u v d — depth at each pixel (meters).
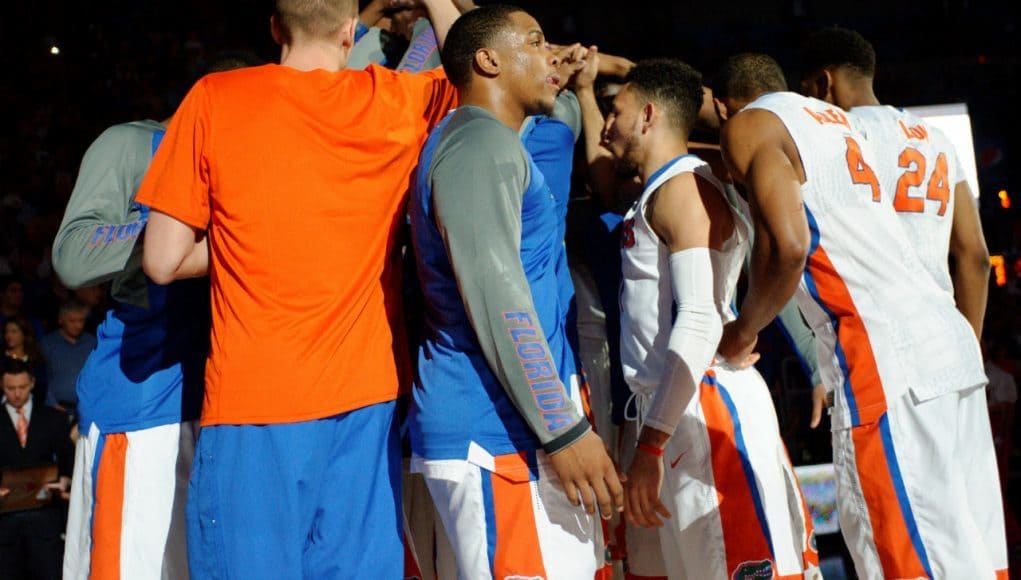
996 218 12.88
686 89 3.21
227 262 2.56
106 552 2.95
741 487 3.03
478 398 2.63
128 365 3.00
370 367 2.64
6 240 10.45
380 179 2.68
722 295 3.03
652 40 14.92
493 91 2.79
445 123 2.68
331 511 2.59
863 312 2.69
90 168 2.94
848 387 2.71
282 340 2.53
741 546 3.01
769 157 2.66
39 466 6.69
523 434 2.63
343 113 2.64
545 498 2.63
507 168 2.53
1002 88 14.00
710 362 2.91
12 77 13.52
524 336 2.46
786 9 14.76
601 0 15.01
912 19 14.59
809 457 6.62
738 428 3.08
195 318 3.07
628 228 3.15
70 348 7.90
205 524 2.52
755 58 3.54
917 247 2.91
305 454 2.54
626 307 3.17
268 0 15.02
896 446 2.64
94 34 14.48
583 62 3.72
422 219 2.65
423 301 3.02
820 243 2.71
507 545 2.61
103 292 8.65
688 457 3.06
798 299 2.83
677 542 3.14
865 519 2.68
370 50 3.78
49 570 6.67
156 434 2.99
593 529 2.74
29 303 9.18
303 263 2.55
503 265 2.46
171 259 2.54
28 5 14.39
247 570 2.49
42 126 12.94
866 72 3.14
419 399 2.71
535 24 2.84
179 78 14.21
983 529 2.70
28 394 6.84
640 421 3.17
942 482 2.61
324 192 2.58
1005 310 10.43
